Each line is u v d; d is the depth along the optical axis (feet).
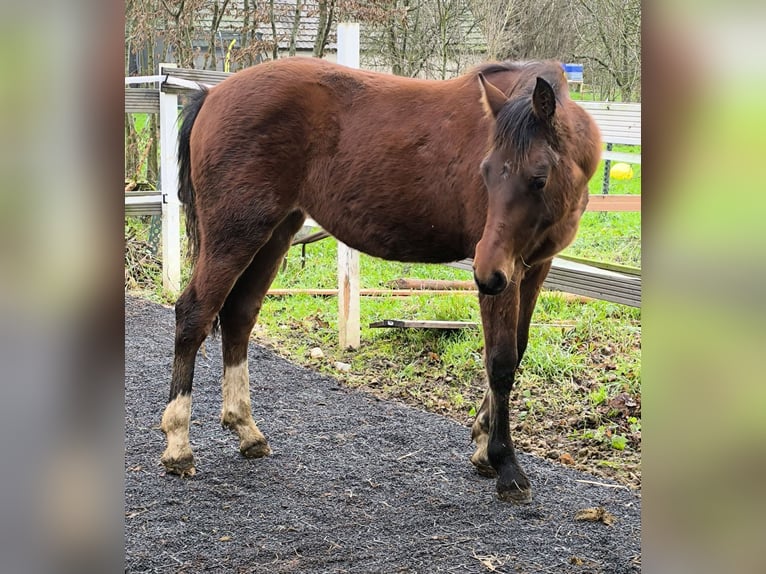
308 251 29.50
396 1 32.96
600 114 16.76
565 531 9.91
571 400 15.74
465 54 34.81
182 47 31.32
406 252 12.28
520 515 10.43
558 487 11.53
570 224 10.68
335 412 15.07
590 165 10.60
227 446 13.05
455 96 11.74
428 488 11.35
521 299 11.66
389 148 11.80
